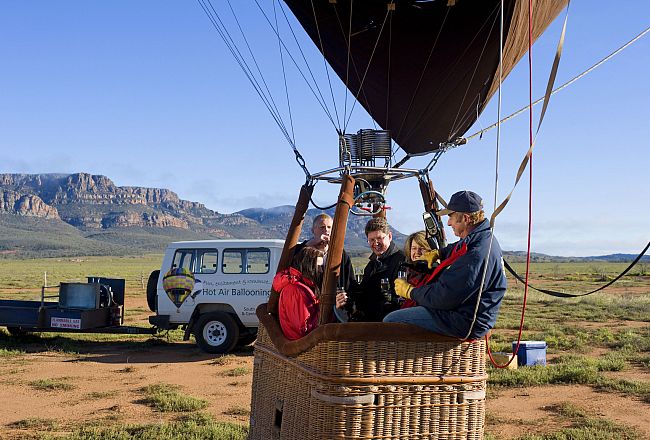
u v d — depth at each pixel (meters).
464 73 6.18
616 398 8.95
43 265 150.25
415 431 3.99
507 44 5.64
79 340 15.38
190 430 6.95
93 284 14.42
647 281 57.41
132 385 9.96
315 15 6.48
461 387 4.08
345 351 3.90
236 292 13.19
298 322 4.59
